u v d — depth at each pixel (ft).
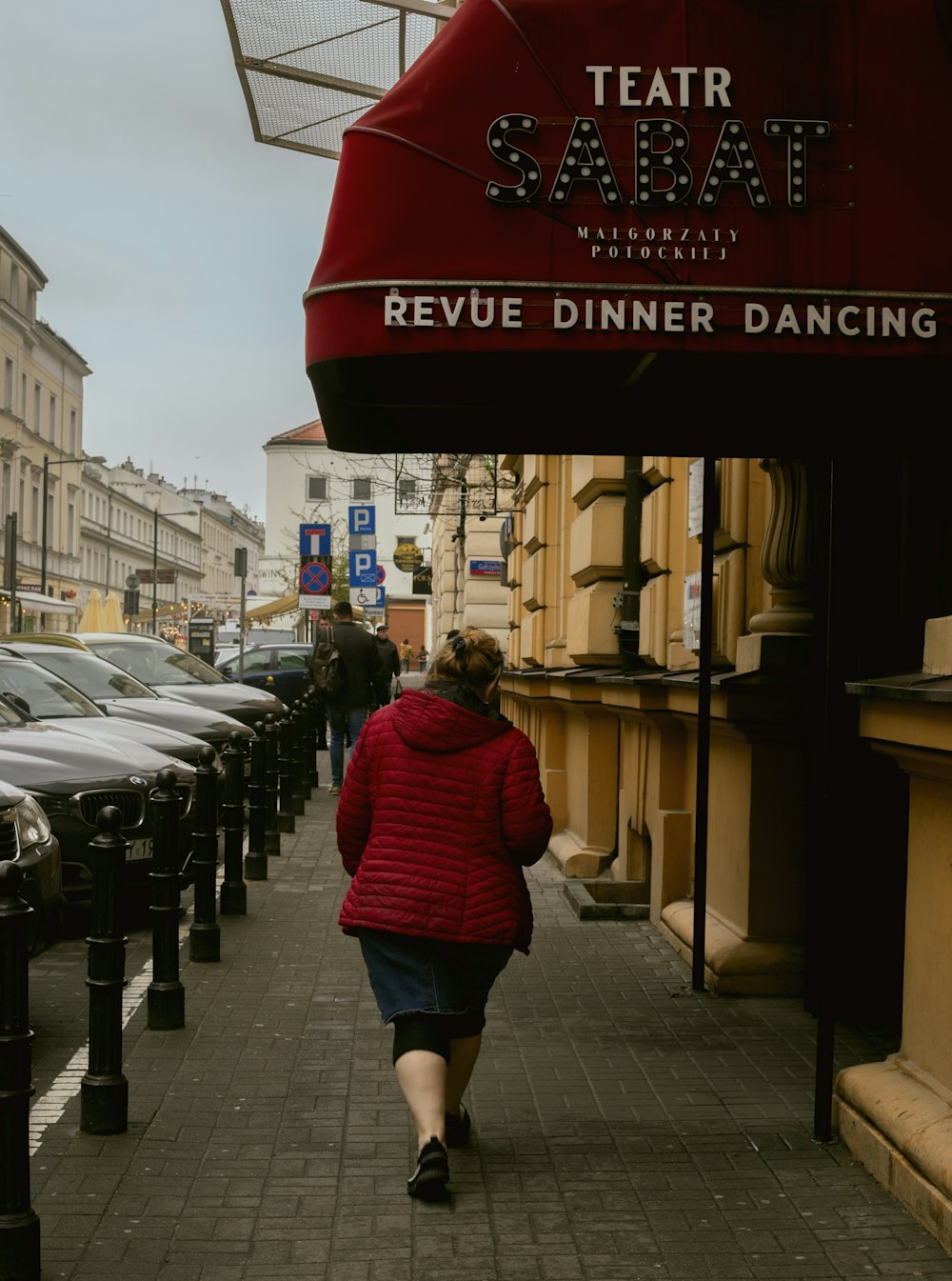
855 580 20.15
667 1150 15.43
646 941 26.76
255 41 23.22
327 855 38.37
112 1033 15.83
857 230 15.01
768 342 14.93
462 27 15.21
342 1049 19.25
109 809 16.08
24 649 47.60
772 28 15.08
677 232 14.96
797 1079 18.02
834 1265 12.55
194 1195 14.01
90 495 289.53
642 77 15.05
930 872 14.40
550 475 44.98
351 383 17.69
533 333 14.92
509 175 15.01
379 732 14.52
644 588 31.40
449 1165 14.96
